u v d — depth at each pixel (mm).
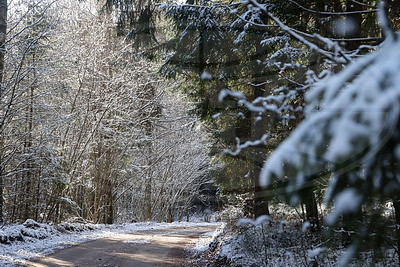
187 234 18609
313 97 1183
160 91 21578
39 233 13078
